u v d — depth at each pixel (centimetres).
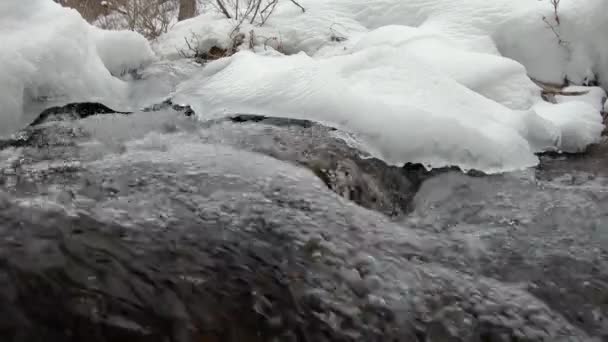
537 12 479
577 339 164
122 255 150
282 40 553
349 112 320
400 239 207
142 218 176
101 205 183
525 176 308
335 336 139
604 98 429
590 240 234
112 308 128
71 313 124
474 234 235
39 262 137
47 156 253
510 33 489
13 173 217
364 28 575
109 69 427
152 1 621
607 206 268
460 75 402
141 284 139
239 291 146
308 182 242
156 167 234
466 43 474
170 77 433
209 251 162
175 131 325
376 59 371
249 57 428
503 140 312
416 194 296
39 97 319
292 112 336
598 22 451
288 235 182
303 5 616
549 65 471
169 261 152
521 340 156
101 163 239
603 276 204
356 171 285
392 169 304
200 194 206
